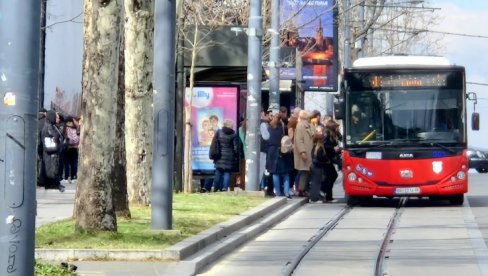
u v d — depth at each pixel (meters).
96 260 25.39
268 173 48.84
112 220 27.95
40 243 26.50
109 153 27.73
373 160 45.94
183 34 48.16
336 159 51.25
